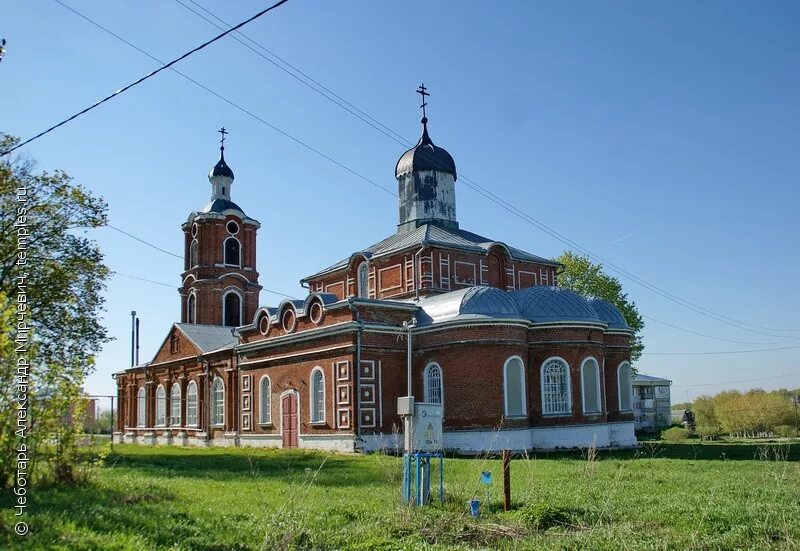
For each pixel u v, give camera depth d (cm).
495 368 3534
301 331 4138
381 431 3750
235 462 3105
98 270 3650
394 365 3847
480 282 4519
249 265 5988
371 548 1269
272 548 1253
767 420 7256
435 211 4797
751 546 1262
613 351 4278
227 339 5578
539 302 3834
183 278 5991
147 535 1243
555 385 3722
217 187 6038
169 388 5784
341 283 4988
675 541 1309
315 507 1631
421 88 4975
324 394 3903
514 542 1309
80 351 3497
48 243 3497
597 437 3744
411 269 4378
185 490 1914
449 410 3588
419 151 4862
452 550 1260
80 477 1766
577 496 1794
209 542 1252
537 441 3650
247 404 4625
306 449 3947
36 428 1658
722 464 2752
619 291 7088
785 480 2114
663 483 2127
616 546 1274
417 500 1659
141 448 4931
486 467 2617
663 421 9331
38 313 3384
